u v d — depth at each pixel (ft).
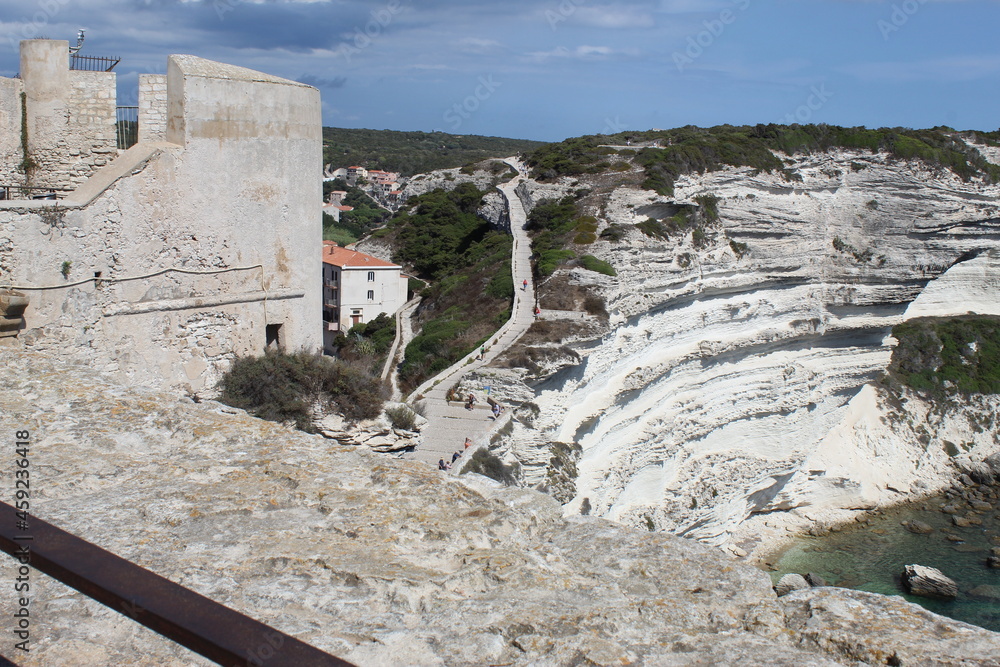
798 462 181.68
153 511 23.07
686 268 166.71
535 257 174.81
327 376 58.70
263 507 23.52
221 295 54.34
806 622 18.57
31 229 44.57
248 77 54.13
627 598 19.76
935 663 16.52
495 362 114.73
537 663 17.03
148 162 49.57
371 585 19.66
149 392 33.19
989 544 169.78
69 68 53.31
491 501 24.53
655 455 146.10
